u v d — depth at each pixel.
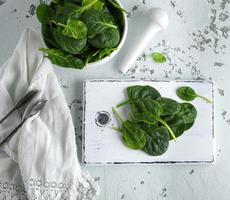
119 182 0.86
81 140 0.86
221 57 0.87
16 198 0.84
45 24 0.75
